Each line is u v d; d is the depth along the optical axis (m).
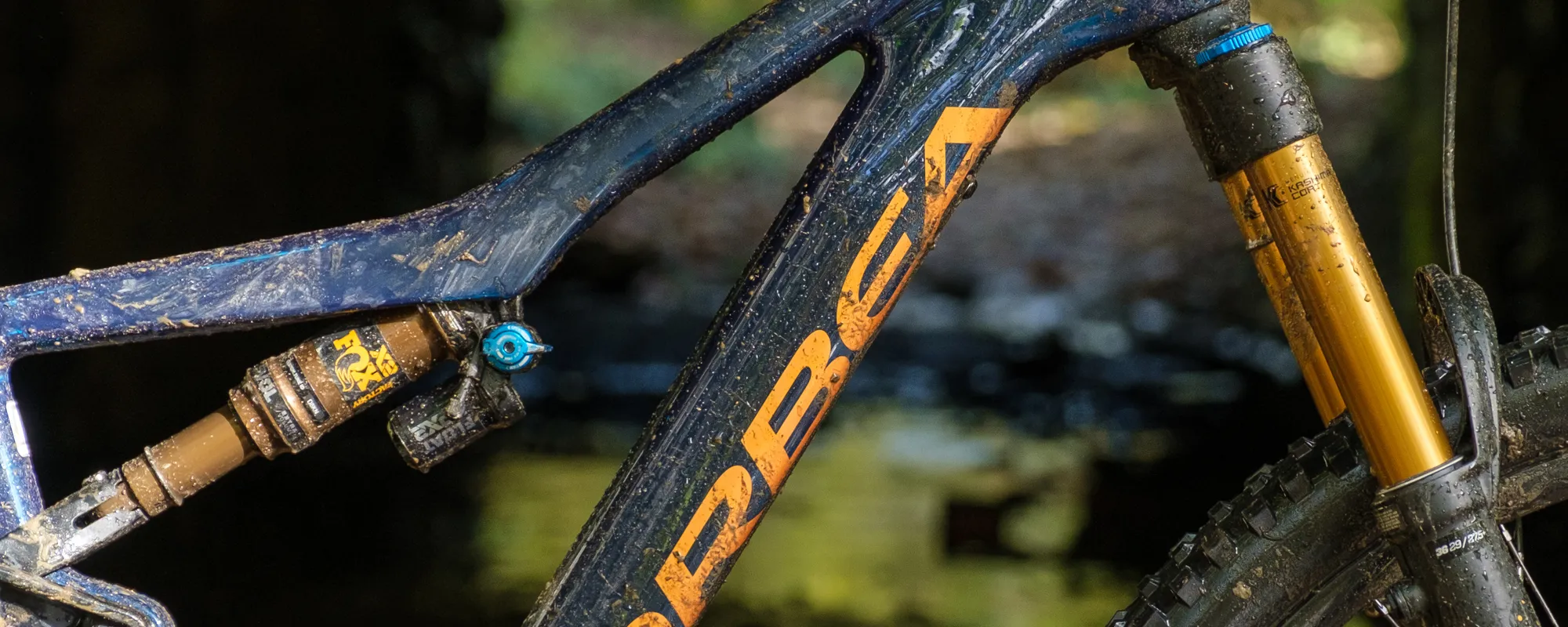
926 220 1.34
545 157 1.34
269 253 1.33
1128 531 3.32
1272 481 1.38
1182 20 1.33
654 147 1.34
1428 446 1.29
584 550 1.34
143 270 1.33
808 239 1.34
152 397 3.78
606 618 1.34
